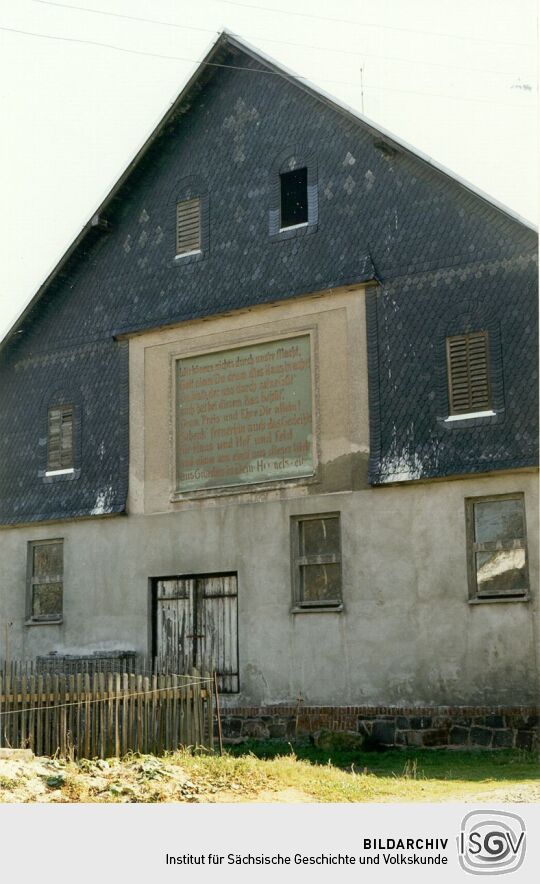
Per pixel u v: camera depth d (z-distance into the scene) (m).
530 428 18.69
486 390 19.28
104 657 21.97
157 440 22.78
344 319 20.88
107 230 24.22
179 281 23.05
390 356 20.27
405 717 18.97
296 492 20.86
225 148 23.00
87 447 23.80
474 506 19.19
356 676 19.62
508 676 18.20
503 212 19.42
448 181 20.14
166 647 22.06
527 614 18.20
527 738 17.86
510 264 19.39
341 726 19.53
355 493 20.19
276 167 22.25
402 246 20.52
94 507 23.30
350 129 21.48
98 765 14.35
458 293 19.80
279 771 14.94
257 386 21.70
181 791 13.41
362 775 15.73
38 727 15.34
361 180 21.20
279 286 21.66
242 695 20.75
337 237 21.20
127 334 23.44
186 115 23.53
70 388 24.34
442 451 19.41
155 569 22.31
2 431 25.11
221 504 21.73
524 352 19.02
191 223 23.17
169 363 22.84
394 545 19.64
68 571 23.55
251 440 21.61
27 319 25.14
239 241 22.41
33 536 24.22
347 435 20.47
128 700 15.71
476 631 18.61
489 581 18.81
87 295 24.50
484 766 16.77
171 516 22.31
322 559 20.50
